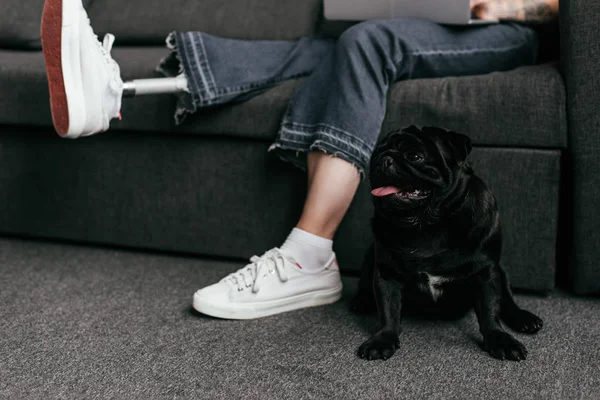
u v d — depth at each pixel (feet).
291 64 5.30
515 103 4.45
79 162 5.77
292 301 4.51
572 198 4.50
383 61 4.68
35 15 6.57
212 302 4.33
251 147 5.21
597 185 4.35
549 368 3.61
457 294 4.09
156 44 7.00
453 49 4.98
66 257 5.78
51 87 4.38
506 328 4.17
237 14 6.70
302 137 4.67
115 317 4.45
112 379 3.58
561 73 4.48
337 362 3.75
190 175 5.44
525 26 5.36
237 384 3.51
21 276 5.28
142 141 5.53
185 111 5.07
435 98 4.62
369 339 3.88
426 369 3.64
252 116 5.05
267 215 5.28
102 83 4.44
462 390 3.40
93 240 5.92
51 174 5.88
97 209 5.82
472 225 3.78
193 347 3.97
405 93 4.71
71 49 4.28
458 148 3.64
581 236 4.48
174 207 5.56
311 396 3.37
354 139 4.44
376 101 4.55
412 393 3.38
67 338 4.11
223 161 5.32
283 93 5.03
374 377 3.56
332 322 4.34
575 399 3.28
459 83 4.64
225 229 5.45
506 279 4.29
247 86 5.06
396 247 3.84
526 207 4.58
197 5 6.88
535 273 4.65
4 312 4.54
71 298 4.81
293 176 5.13
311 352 3.88
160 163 5.51
